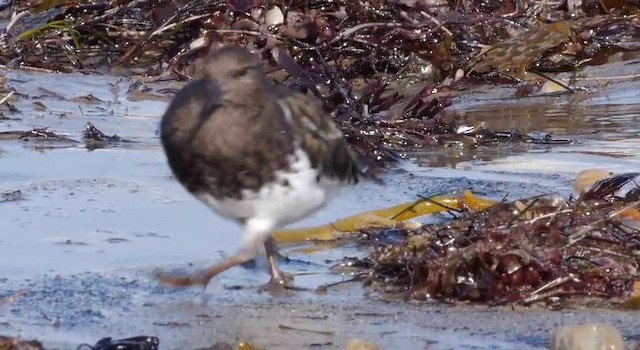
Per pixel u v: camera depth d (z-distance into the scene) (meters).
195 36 18.19
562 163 12.91
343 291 9.02
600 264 8.96
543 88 16.91
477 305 8.66
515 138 14.09
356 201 11.38
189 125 9.01
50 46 18.59
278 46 17.27
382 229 10.31
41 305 8.59
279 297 8.89
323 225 10.59
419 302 8.73
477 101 16.61
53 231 10.39
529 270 8.77
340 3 17.95
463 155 13.62
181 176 9.22
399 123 14.30
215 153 8.90
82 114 15.43
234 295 8.95
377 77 16.31
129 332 8.09
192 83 9.39
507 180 12.17
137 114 15.59
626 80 17.25
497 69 17.53
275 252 9.20
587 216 9.77
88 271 9.36
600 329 7.48
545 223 9.35
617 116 15.30
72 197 11.46
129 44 18.64
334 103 14.67
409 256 9.27
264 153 8.88
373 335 8.01
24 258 9.66
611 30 18.39
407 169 12.88
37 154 13.27
